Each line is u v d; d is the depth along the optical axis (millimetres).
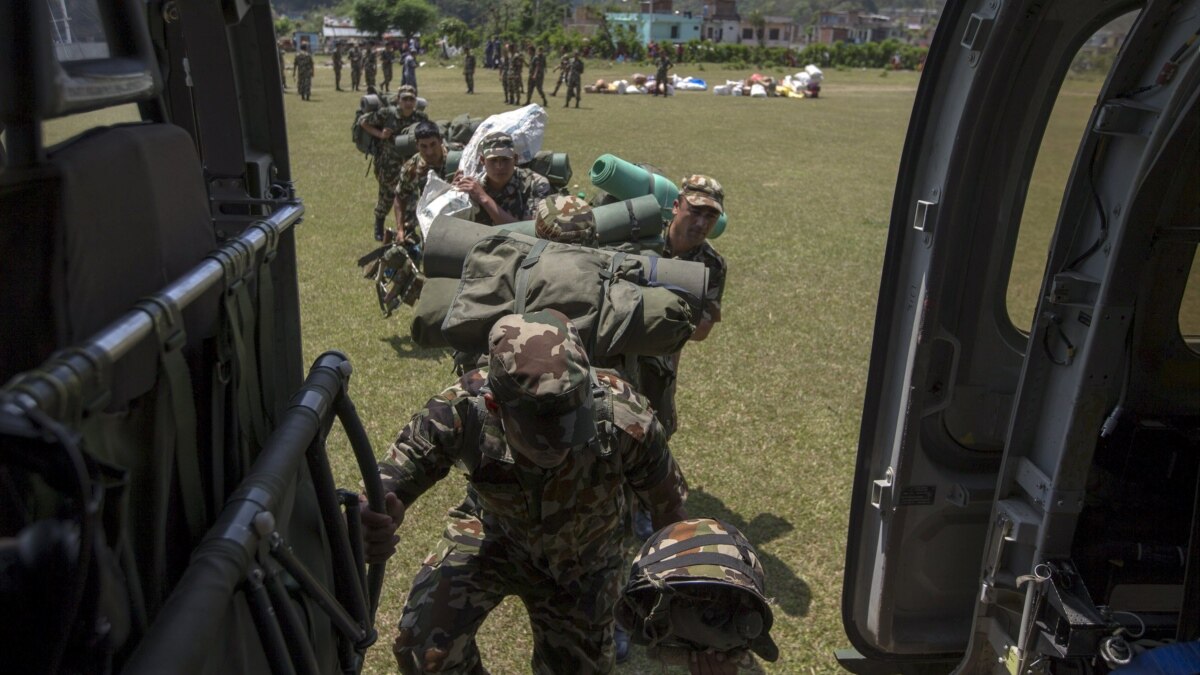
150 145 1252
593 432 2100
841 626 3672
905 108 33406
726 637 1836
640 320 2666
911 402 2779
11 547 833
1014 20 2387
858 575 3068
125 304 1145
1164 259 2703
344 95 31609
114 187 1117
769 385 6145
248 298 1470
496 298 2723
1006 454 2469
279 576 1305
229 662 1180
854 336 7230
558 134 20531
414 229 6238
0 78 909
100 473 920
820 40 109500
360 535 1809
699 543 1887
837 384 6203
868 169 16969
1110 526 2602
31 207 969
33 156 965
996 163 2814
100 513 898
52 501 946
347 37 77750
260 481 1296
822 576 4008
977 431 2996
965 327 2945
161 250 1256
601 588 2545
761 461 5039
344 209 11258
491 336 2115
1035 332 2340
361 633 1569
